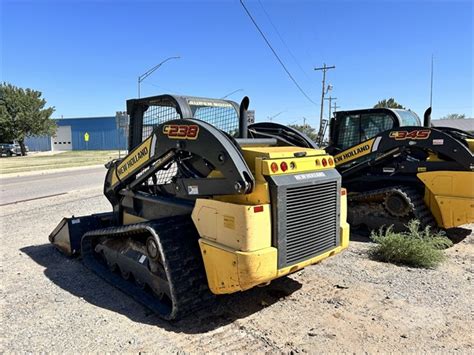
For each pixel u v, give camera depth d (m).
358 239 6.28
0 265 5.13
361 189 6.85
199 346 3.10
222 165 3.24
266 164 3.12
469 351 3.01
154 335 3.27
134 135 4.70
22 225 7.48
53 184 14.26
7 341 3.17
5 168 22.72
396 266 4.91
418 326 3.40
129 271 4.30
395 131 6.24
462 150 5.62
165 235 3.57
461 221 5.71
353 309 3.72
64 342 3.16
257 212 3.05
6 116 41.78
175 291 3.39
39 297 4.07
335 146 7.52
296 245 3.30
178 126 3.66
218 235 3.25
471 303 3.84
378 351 3.01
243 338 3.21
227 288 3.23
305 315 3.61
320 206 3.52
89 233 4.93
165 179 4.07
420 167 6.08
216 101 4.38
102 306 3.85
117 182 4.75
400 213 6.02
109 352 3.01
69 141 66.75
